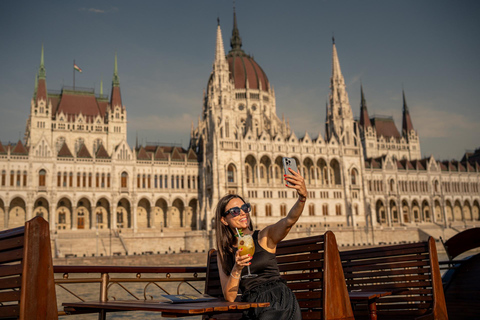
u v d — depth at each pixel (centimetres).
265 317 877
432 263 1348
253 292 920
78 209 12262
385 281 1427
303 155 13550
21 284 704
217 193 12138
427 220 16625
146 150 13988
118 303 877
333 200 13650
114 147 13612
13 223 11562
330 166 14300
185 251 10788
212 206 11988
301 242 1060
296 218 912
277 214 12900
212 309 770
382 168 15600
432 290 1329
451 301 1706
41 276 720
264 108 15912
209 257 1205
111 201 12162
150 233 11044
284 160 905
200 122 15788
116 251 10575
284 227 923
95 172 12162
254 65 16462
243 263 870
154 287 5034
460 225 15825
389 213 15338
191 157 13650
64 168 11875
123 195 12338
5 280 730
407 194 15838
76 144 13300
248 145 12875
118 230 12012
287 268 1081
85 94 14075
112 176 12288
